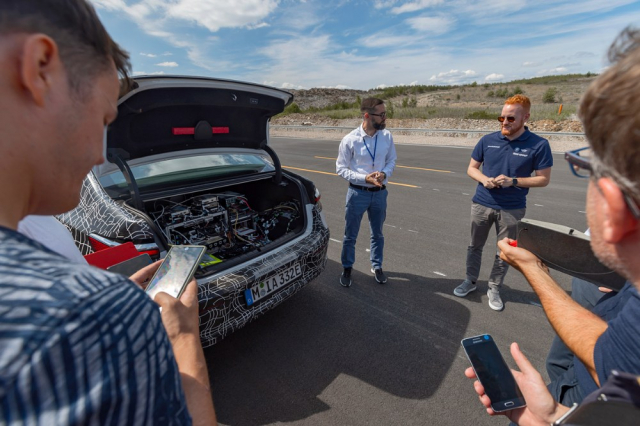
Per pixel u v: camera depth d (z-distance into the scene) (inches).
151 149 101.5
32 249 17.1
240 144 122.1
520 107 111.9
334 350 103.4
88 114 21.0
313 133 848.3
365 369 96.3
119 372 16.0
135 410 16.9
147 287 41.2
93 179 93.0
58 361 13.8
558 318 41.6
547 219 222.8
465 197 272.4
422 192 286.8
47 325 13.8
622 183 20.4
